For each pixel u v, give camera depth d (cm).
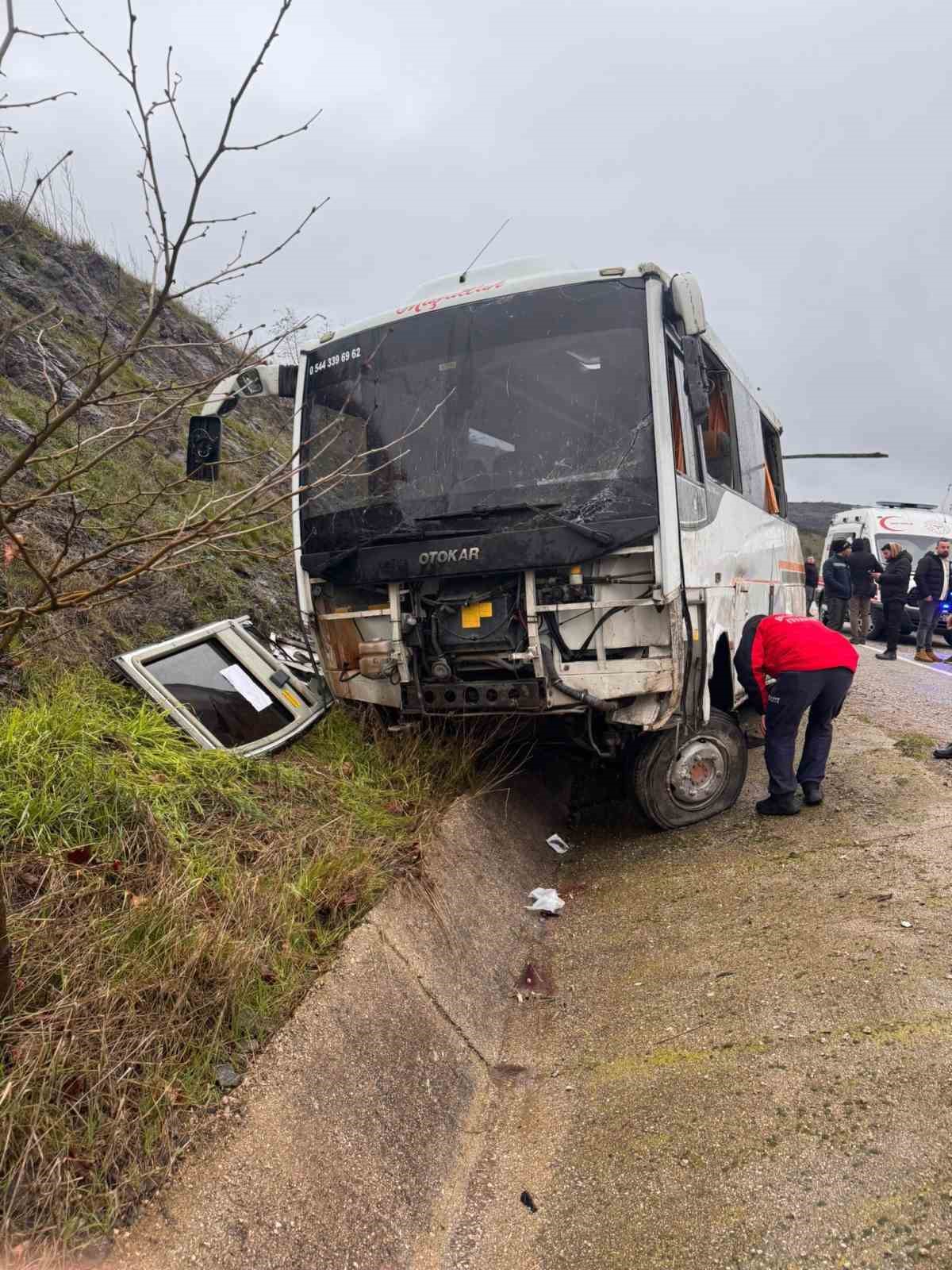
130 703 502
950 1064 292
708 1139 286
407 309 533
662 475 467
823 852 497
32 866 325
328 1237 250
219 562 767
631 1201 271
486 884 479
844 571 1544
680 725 534
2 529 205
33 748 370
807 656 552
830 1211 247
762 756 764
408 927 394
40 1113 232
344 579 518
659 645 476
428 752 557
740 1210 255
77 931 300
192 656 562
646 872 518
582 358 490
